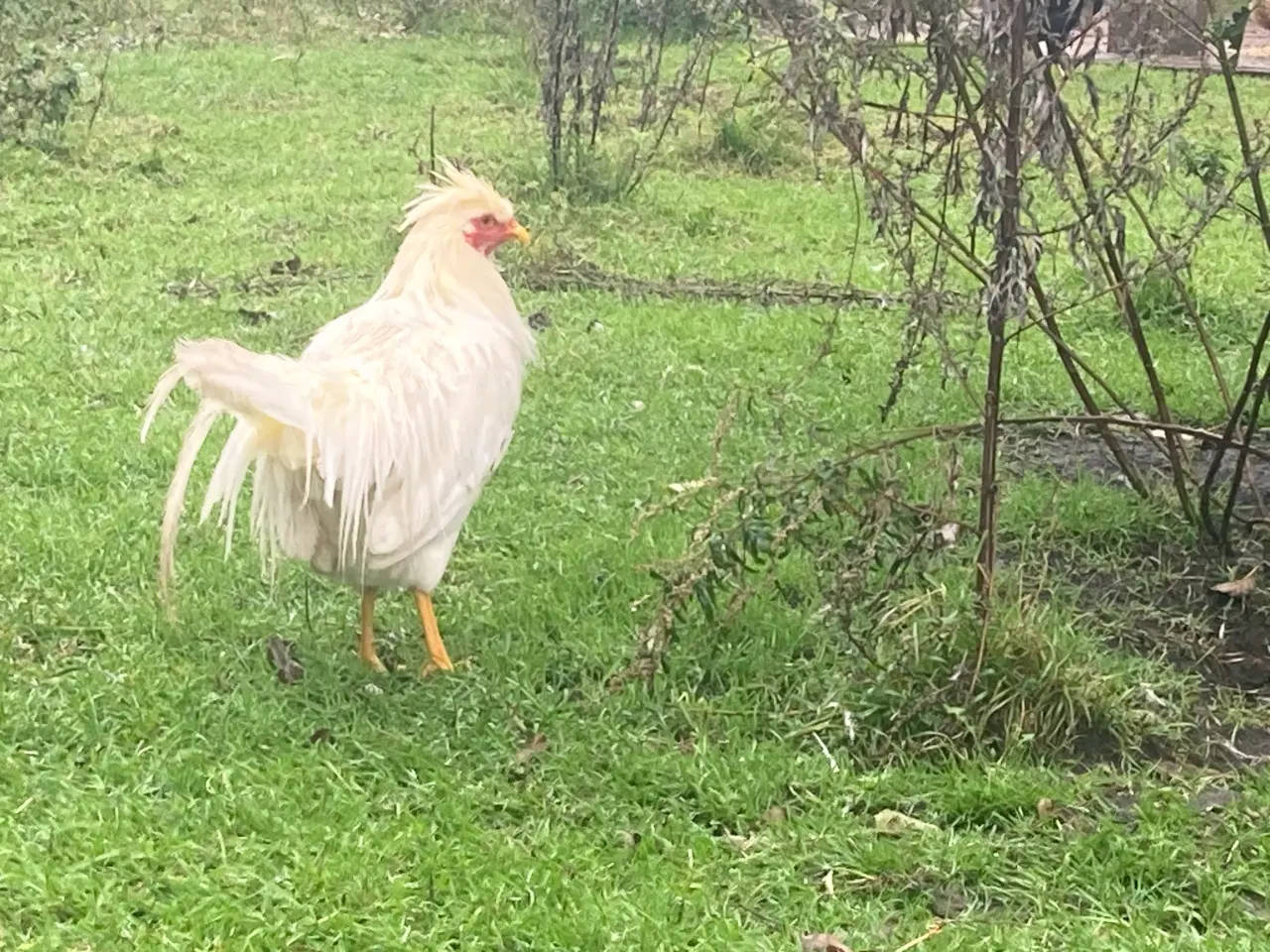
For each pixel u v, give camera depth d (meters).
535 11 5.97
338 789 1.95
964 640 2.12
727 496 2.18
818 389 3.10
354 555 2.09
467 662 2.23
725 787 1.99
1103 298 3.54
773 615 2.30
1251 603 2.41
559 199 4.22
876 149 2.08
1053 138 2.00
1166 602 2.44
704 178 4.79
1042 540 2.55
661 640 2.14
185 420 2.86
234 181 4.51
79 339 3.21
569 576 2.40
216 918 1.75
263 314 3.37
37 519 2.50
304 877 1.81
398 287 2.22
